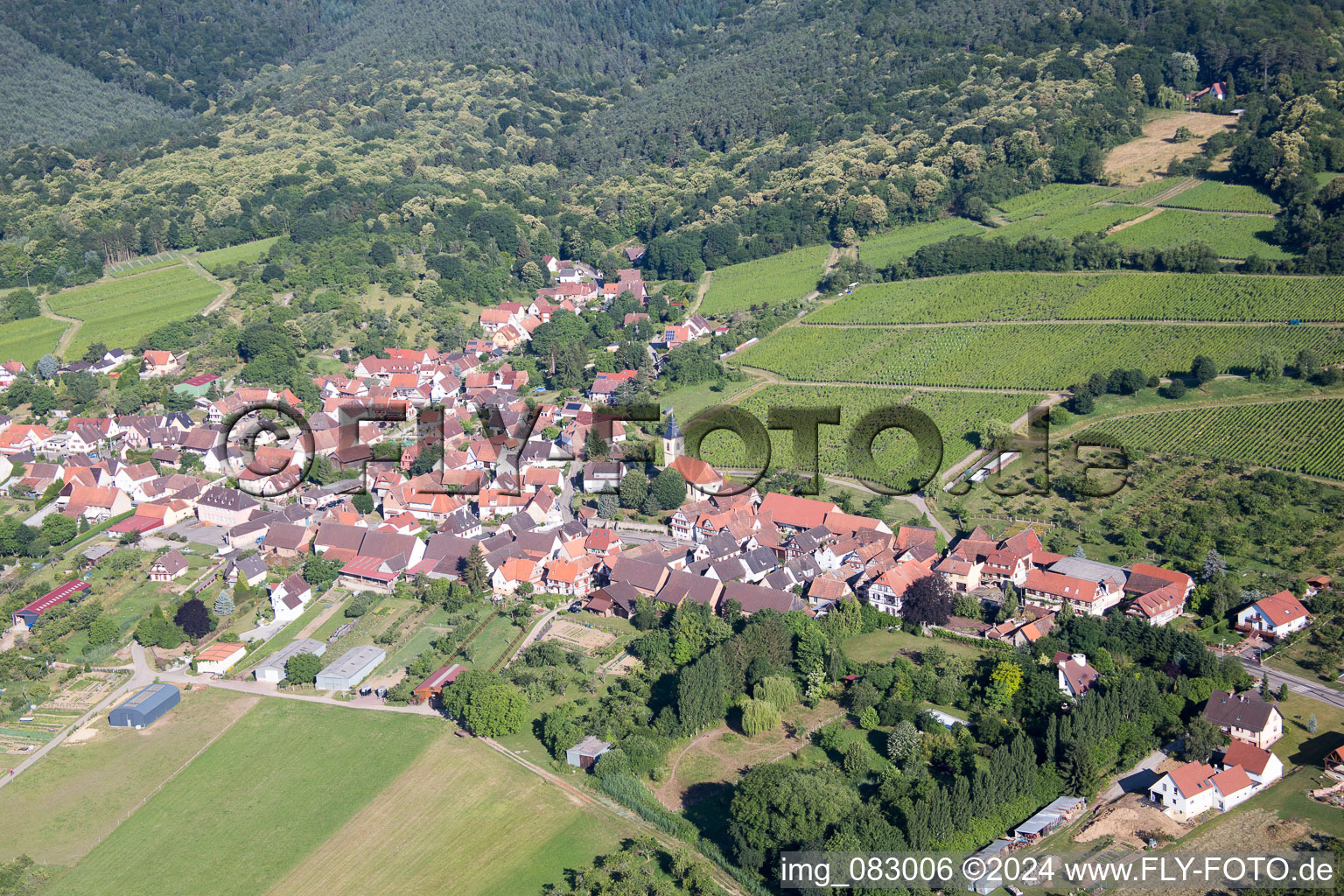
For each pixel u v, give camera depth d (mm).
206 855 141500
